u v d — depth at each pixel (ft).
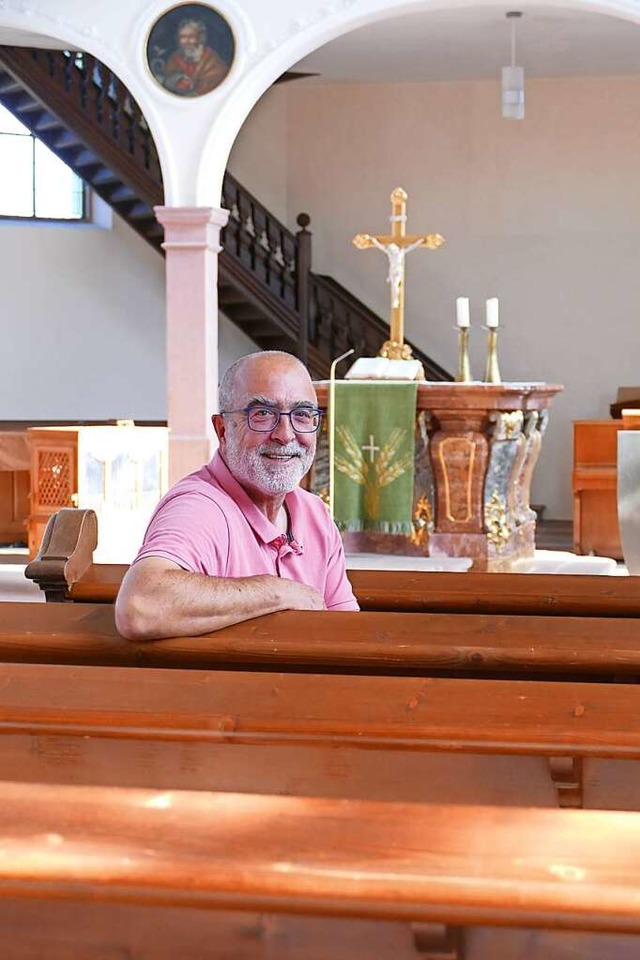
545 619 7.36
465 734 5.13
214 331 33.42
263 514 9.62
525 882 3.32
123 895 3.44
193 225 32.53
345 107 47.91
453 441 27.78
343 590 9.93
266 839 3.54
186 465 32.83
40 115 44.86
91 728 5.39
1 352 47.09
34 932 3.65
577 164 46.01
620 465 23.13
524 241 46.70
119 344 48.44
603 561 30.35
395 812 3.66
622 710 5.34
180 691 5.65
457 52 42.32
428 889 3.33
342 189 48.21
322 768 5.82
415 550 28.48
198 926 3.59
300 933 3.54
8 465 33.47
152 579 7.20
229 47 32.17
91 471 29.68
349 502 28.25
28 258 47.21
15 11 33.04
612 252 45.93
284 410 9.30
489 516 28.27
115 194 45.34
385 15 31.58
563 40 40.50
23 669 5.96
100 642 7.07
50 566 9.54
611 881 3.32
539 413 29.48
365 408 27.86
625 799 5.49
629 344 46.03
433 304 47.65
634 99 45.32
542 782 5.60
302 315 45.19
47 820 3.67
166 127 32.58
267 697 5.56
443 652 6.72
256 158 48.57
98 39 32.76
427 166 47.42
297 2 31.94
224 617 7.20
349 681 5.74
